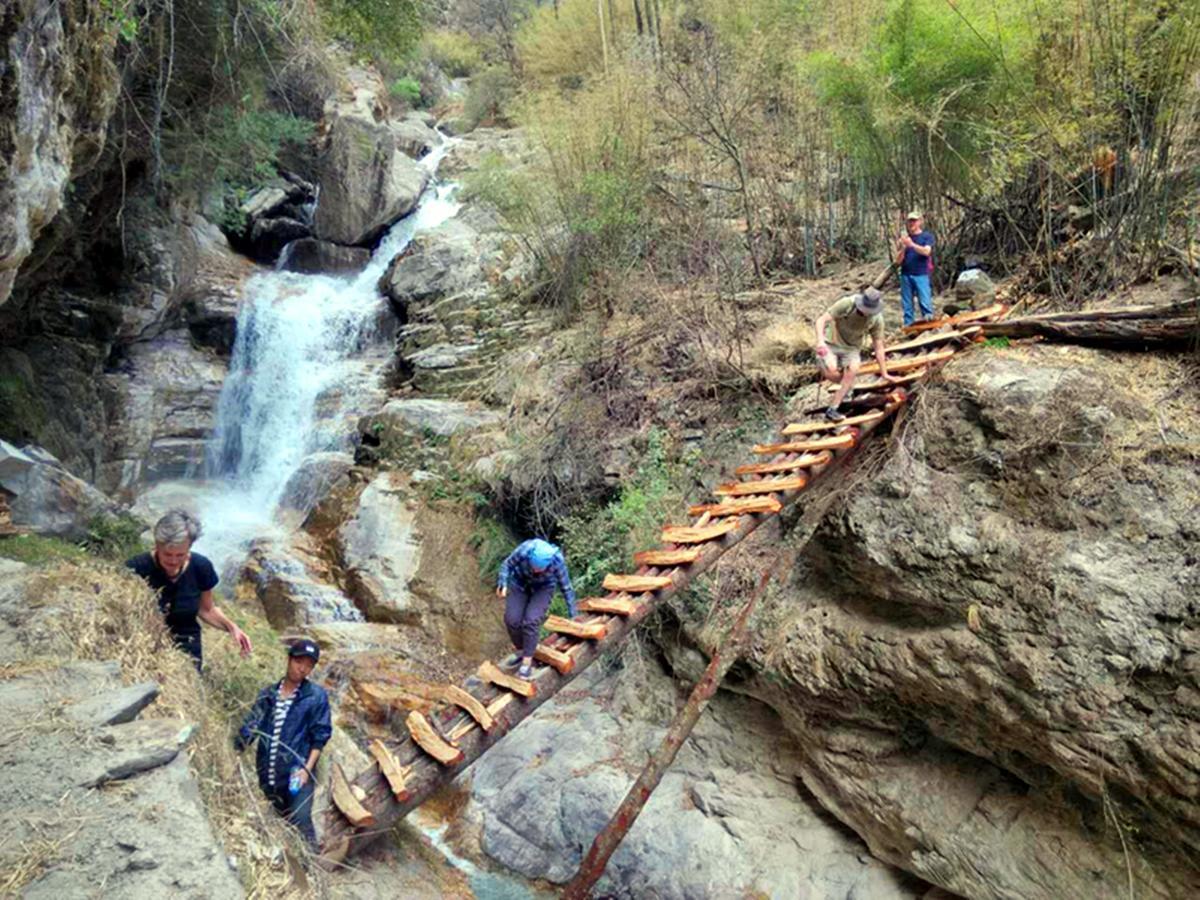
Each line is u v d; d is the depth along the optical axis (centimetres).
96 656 379
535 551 526
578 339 1067
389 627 935
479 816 721
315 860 361
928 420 612
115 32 559
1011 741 538
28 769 285
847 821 641
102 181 919
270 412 1372
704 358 873
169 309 1307
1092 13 641
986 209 832
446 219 1672
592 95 1127
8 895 236
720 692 738
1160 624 473
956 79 731
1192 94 597
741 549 750
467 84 2695
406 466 1123
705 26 1185
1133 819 491
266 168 1181
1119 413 533
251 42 946
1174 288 618
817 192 1029
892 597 600
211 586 471
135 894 245
